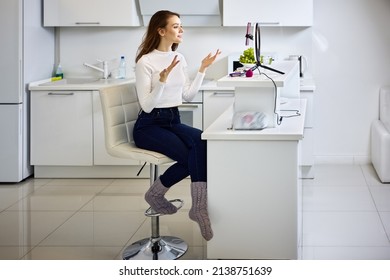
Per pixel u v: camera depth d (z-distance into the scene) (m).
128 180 5.63
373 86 6.07
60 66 6.10
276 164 3.24
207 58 3.79
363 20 6.01
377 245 3.77
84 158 5.61
